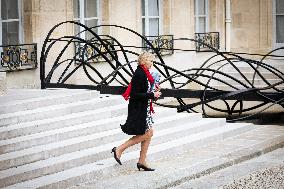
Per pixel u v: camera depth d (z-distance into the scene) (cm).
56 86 1734
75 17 2022
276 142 1456
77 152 1224
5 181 1039
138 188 1075
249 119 1920
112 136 1321
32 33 1841
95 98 1518
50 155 1177
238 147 1410
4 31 1784
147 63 1172
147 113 1177
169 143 1374
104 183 1111
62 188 1076
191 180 1166
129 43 2186
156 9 2347
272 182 1145
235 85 2438
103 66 2067
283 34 2769
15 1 1830
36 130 1257
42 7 1864
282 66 2503
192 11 2472
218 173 1220
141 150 1196
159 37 2312
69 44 1930
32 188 1027
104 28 2112
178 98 1753
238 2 2747
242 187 1115
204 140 1439
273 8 2766
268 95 1777
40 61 1744
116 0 2130
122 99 1538
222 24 2673
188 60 2461
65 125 1320
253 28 2755
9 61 1745
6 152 1148
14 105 1316
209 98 1723
